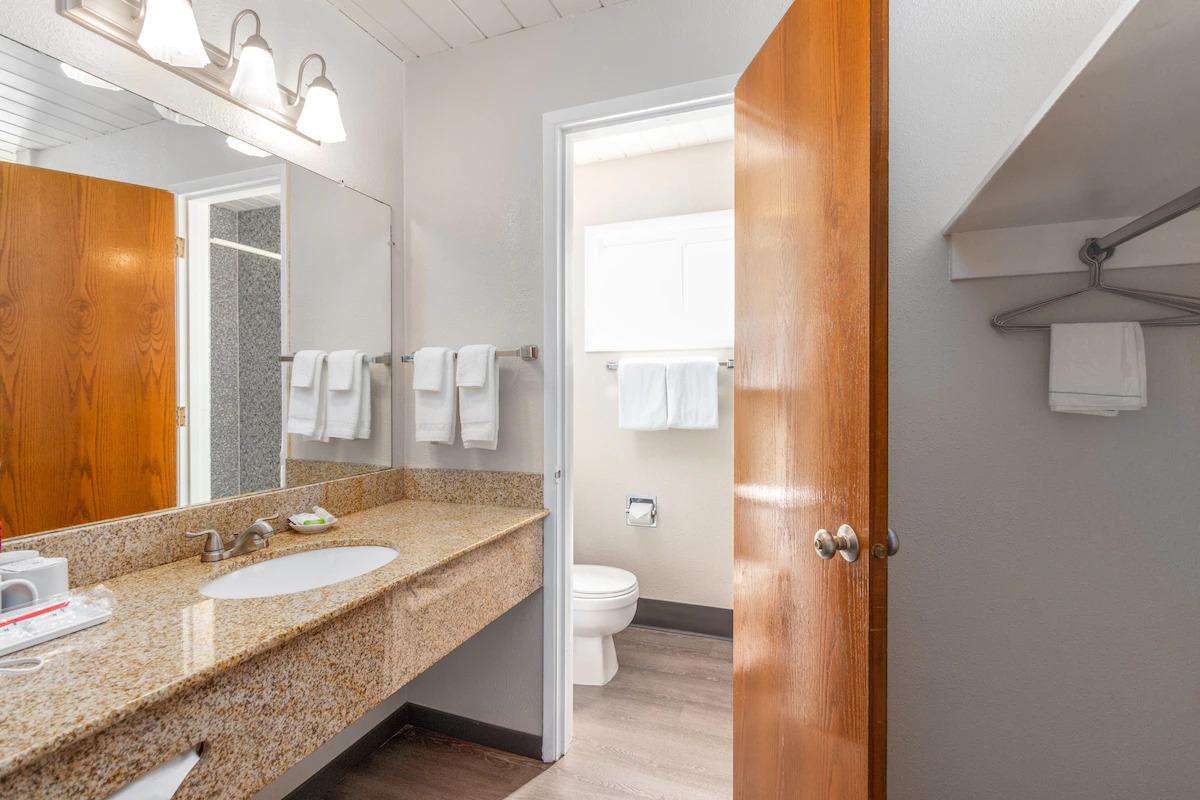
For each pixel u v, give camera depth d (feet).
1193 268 3.90
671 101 5.33
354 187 5.91
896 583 4.51
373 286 6.14
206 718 2.53
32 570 2.92
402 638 3.86
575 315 9.54
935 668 4.46
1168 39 1.96
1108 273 4.09
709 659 8.08
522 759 5.84
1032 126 2.66
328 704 3.23
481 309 6.22
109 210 3.78
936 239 4.44
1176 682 4.00
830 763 3.18
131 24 3.84
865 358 2.84
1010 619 4.31
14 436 3.26
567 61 5.79
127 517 3.83
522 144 6.00
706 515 8.89
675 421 8.60
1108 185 3.40
